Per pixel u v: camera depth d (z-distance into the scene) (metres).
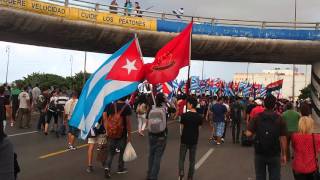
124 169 10.84
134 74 10.10
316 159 7.25
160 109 9.66
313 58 30.98
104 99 9.98
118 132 10.09
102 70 10.06
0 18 21.95
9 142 4.64
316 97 32.12
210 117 19.58
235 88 44.53
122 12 27.08
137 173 10.88
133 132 21.94
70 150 14.51
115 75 10.02
